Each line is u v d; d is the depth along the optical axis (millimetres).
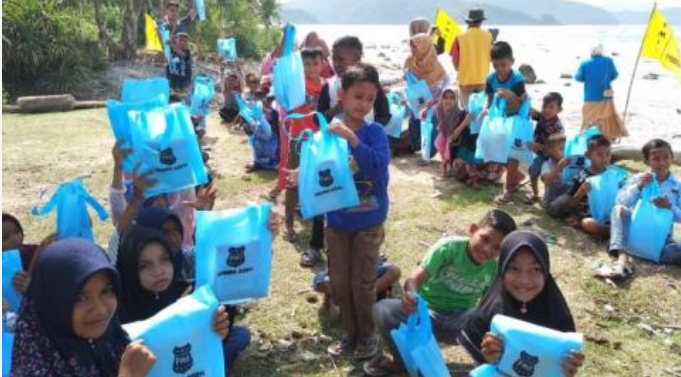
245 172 8227
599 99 10195
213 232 3463
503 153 6684
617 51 40781
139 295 3371
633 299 5078
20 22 14781
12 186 7531
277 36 27766
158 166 3867
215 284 3484
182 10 21250
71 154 8922
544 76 24297
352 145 3818
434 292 4043
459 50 9336
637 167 8609
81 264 2418
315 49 6266
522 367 2951
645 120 15461
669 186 5824
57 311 2426
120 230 3791
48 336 2473
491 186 7715
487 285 3973
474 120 7414
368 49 44344
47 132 10219
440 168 8492
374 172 3896
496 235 3727
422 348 3350
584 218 6328
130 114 3854
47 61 15320
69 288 2398
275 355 4266
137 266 3303
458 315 4020
